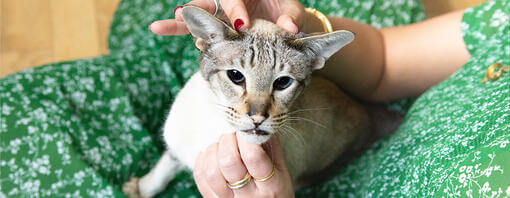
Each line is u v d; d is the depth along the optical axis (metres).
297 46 0.53
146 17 0.91
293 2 0.59
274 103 0.53
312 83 0.69
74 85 0.77
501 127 0.48
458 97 0.61
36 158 0.71
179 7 0.54
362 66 0.73
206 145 0.60
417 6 0.90
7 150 0.70
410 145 0.60
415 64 0.75
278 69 0.53
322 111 0.69
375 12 0.87
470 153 0.48
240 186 0.55
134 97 0.81
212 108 0.57
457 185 0.47
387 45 0.75
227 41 0.52
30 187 0.70
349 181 0.73
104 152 0.75
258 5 0.61
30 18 1.06
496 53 0.62
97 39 1.04
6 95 0.73
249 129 0.52
